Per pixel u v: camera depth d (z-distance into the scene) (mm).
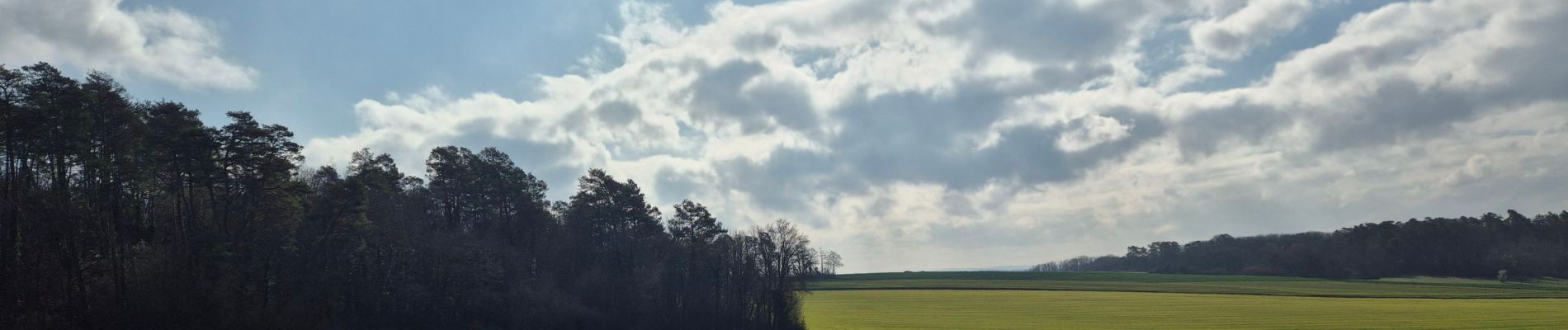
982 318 98312
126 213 55250
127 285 54281
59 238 50188
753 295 87312
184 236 56062
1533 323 83750
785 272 88438
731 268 88625
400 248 69938
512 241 87625
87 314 51062
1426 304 109875
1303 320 90688
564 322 75500
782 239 89062
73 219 50156
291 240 59000
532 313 74125
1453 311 98688
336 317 63094
